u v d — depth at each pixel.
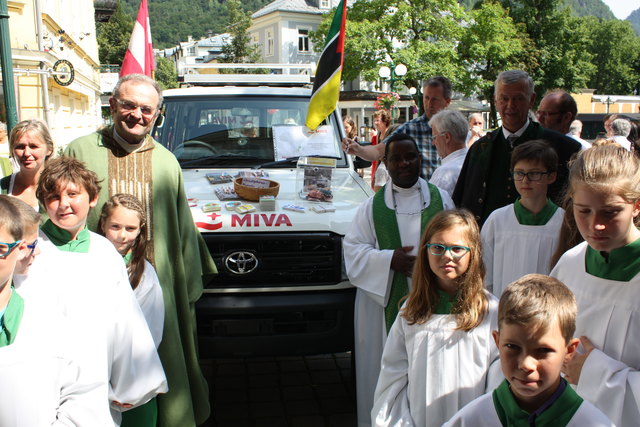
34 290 2.12
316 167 4.13
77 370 2.10
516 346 1.85
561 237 2.69
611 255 2.14
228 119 5.15
